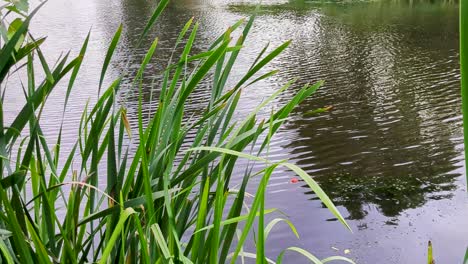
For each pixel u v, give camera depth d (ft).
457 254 17.33
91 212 4.13
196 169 3.81
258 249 2.96
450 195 22.03
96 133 4.05
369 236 18.67
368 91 40.16
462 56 1.73
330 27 71.61
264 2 105.29
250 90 39.32
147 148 3.99
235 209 3.67
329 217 20.13
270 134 3.48
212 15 88.38
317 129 31.24
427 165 25.62
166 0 4.11
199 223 3.34
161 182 3.93
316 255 17.40
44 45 62.28
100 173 20.67
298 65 49.80
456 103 35.99
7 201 2.99
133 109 32.73
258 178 23.20
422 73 44.98
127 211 3.02
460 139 29.07
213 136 4.24
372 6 90.89
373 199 21.91
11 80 41.45
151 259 3.80
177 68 4.28
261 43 61.31
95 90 39.83
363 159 26.66
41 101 3.75
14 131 3.67
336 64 49.88
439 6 85.56
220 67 4.29
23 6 3.86
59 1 128.16
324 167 25.61
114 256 3.87
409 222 19.67
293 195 21.93
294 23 76.54
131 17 90.22
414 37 61.41
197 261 3.72
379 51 54.95
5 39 3.66
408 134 30.25
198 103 33.83
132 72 45.85
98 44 62.69
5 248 3.00
